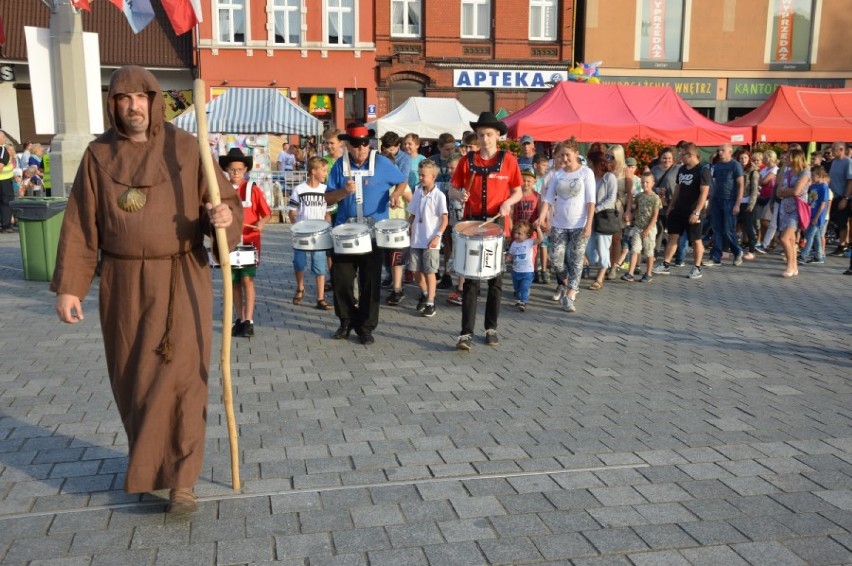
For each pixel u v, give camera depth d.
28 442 4.73
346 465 4.40
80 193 3.74
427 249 8.52
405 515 3.79
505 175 7.34
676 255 13.39
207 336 3.90
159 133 3.80
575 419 5.21
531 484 4.15
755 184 13.76
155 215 3.69
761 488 4.13
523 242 8.83
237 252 7.16
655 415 5.31
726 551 3.47
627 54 30.34
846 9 31.00
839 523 3.74
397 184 8.12
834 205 14.42
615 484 4.16
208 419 5.16
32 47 11.23
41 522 3.70
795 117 18.95
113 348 3.80
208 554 3.42
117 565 3.32
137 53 28.56
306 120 20.31
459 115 21.16
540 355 6.93
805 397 5.77
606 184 10.21
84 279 3.76
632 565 3.35
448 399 5.62
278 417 5.21
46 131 11.43
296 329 7.91
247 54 28.44
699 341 7.53
